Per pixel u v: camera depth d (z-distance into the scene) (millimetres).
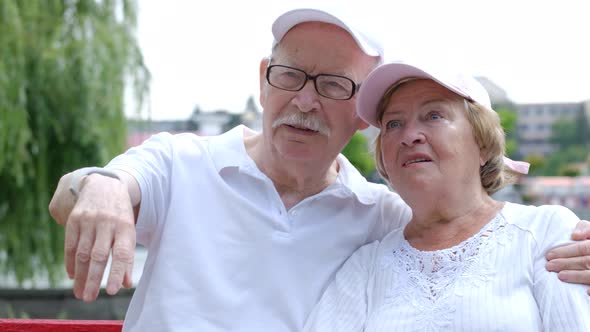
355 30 2010
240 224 2041
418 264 1949
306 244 2088
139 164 1991
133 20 7699
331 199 2156
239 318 1974
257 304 2000
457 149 1950
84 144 7270
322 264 2111
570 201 32188
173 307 1949
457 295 1807
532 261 1832
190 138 2184
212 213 2045
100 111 7320
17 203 7523
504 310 1752
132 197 1895
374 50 2094
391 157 2016
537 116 62594
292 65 2039
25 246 7625
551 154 58188
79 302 6543
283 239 2049
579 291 1734
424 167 1941
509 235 1888
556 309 1731
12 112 6805
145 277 2080
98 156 7465
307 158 2061
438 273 1888
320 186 2197
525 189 24969
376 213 2244
